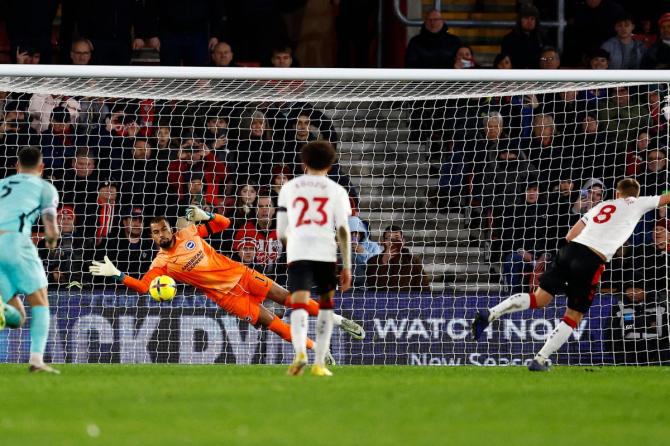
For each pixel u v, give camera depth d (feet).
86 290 140.56
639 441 60.18
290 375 98.22
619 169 158.10
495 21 185.26
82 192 145.59
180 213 149.28
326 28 189.67
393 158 173.17
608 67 175.01
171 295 122.83
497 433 62.64
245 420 67.36
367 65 189.88
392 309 140.56
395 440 59.11
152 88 141.79
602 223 114.83
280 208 96.63
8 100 152.15
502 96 159.12
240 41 177.37
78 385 88.48
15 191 98.84
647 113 159.12
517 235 155.12
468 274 153.38
